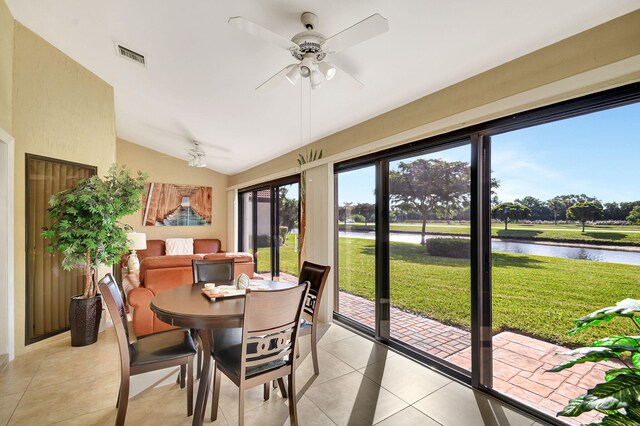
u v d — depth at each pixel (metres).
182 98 3.79
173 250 6.66
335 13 1.92
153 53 2.90
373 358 2.80
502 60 2.07
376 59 2.28
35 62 3.05
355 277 3.69
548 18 1.66
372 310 3.42
